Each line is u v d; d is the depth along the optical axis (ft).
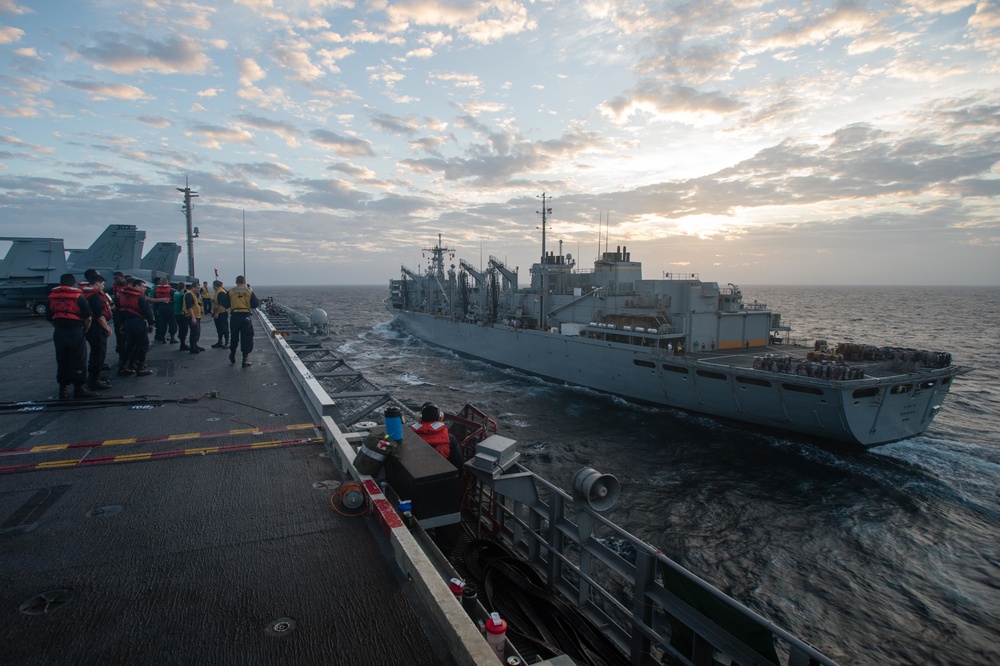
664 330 110.63
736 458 83.92
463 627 11.84
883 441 86.48
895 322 372.17
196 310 57.93
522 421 104.42
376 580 15.03
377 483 20.74
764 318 122.93
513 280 169.68
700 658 18.45
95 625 12.69
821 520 63.67
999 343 244.22
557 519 24.85
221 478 22.21
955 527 62.44
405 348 214.90
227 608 13.57
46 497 19.92
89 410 31.99
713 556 55.11
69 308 32.99
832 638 42.93
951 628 44.24
